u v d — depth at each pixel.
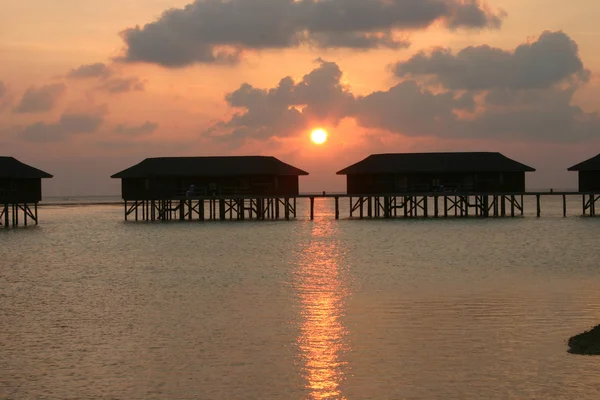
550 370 21.84
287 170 82.25
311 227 80.81
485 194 79.88
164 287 38.56
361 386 20.89
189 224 87.75
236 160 83.31
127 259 53.19
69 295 36.25
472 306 31.11
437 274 42.19
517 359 22.94
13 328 28.23
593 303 31.45
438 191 79.88
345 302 32.66
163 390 20.77
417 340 25.38
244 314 30.33
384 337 25.86
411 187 80.00
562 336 25.55
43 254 58.03
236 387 20.94
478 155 81.31
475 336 25.75
